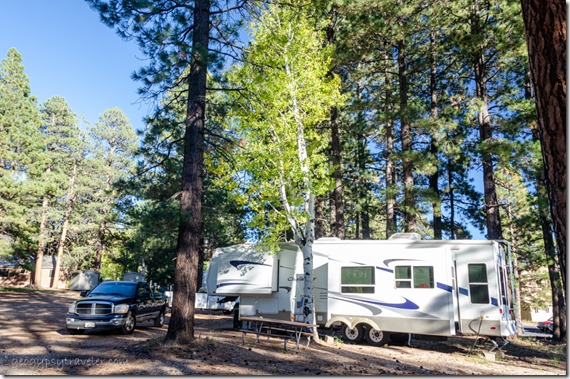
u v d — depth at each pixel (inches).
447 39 657.0
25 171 1120.2
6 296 983.6
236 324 561.6
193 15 435.2
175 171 752.3
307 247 498.3
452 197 936.3
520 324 496.1
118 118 1834.4
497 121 647.1
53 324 539.5
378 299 497.0
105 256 1899.6
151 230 725.9
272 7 531.2
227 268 569.3
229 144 522.3
